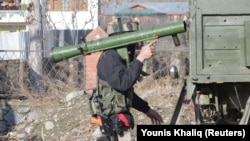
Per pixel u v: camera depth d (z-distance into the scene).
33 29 23.20
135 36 8.00
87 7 30.02
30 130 14.41
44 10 26.94
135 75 7.80
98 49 8.09
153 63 17.86
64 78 18.47
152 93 16.33
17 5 32.38
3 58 19.38
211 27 9.23
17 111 16.33
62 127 14.13
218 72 9.20
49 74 18.64
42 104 16.39
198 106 9.55
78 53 8.24
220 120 10.20
